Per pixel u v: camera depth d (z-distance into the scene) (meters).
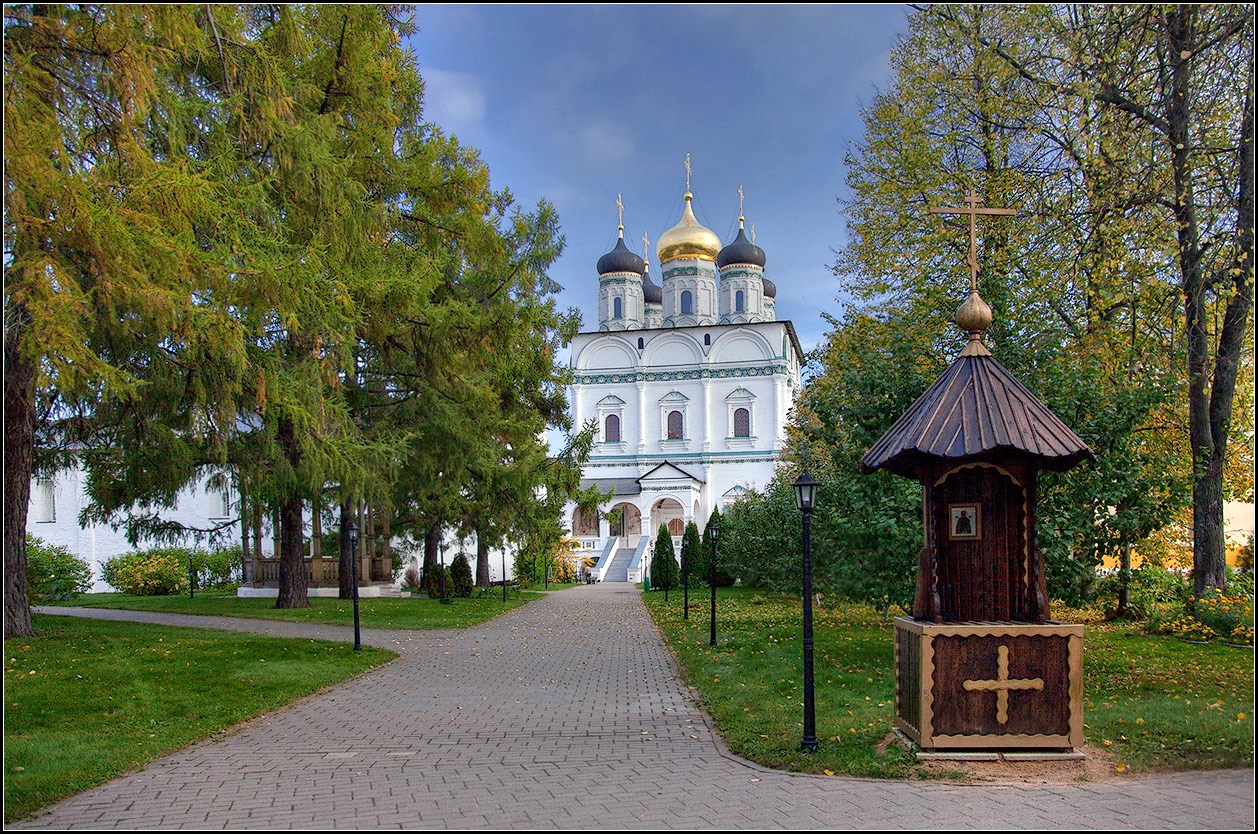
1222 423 14.28
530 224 24.12
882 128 20.36
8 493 13.46
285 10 12.70
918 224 19.09
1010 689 6.48
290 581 21.03
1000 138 17.75
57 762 6.75
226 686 10.29
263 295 11.10
